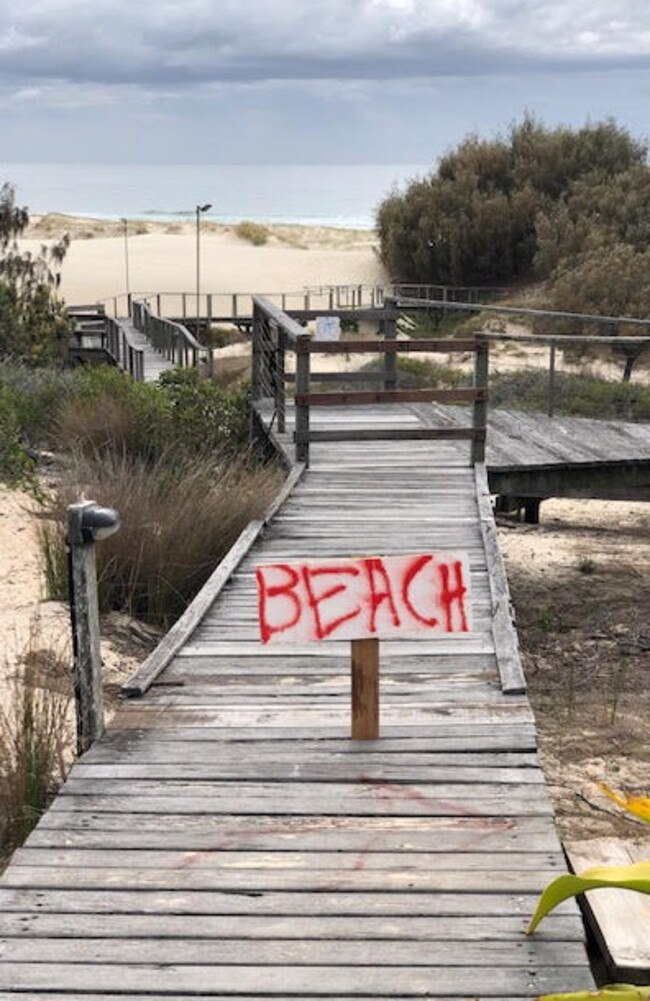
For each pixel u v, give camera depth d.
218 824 4.04
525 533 12.93
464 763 4.49
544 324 30.86
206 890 3.63
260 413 12.05
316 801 4.20
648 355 25.55
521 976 3.20
